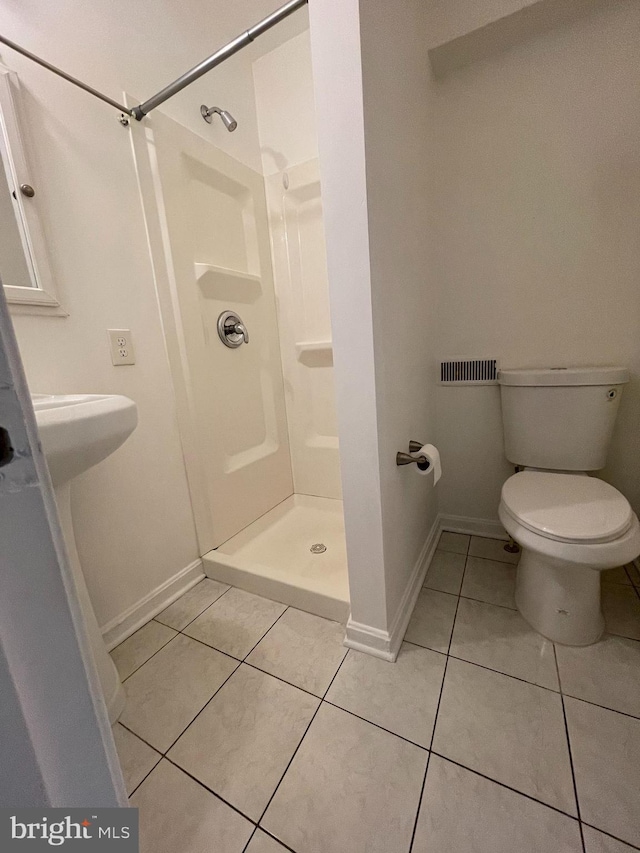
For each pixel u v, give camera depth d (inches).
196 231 54.9
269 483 71.9
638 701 33.3
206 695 36.9
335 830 25.9
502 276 53.6
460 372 58.9
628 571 50.6
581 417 47.2
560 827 25.2
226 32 57.6
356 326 31.6
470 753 30.1
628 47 42.2
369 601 39.3
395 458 39.2
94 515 42.8
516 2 42.1
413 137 42.7
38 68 35.9
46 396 33.9
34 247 35.8
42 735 10.1
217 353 59.3
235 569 53.4
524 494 42.1
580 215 47.8
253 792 28.5
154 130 46.4
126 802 13.1
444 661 38.8
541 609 41.3
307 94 61.3
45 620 9.9
